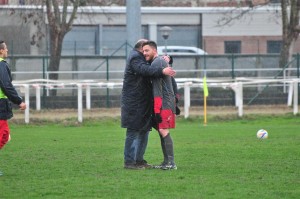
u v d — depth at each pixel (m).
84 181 42.69
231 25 172.75
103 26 167.75
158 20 175.75
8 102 45.19
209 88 118.38
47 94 115.06
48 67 120.25
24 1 136.12
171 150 47.44
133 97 46.88
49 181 42.91
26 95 99.31
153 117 47.62
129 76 46.81
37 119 101.38
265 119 105.88
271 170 46.69
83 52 166.00
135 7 110.44
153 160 52.91
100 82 109.12
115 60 121.19
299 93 118.50
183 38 178.38
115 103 114.69
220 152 57.44
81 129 91.69
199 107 115.69
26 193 38.91
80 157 55.31
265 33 183.88
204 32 179.50
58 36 131.38
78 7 148.50
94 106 114.50
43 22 136.38
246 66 126.25
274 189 39.56
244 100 119.12
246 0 156.38
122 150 60.75
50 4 132.25
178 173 45.53
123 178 43.66
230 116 106.00
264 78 121.19
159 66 45.34
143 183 41.62
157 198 37.00
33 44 134.62
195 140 69.50
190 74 124.62
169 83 46.75
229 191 38.94
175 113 48.12
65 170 47.72
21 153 58.72
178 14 177.25
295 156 54.19
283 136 73.12
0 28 147.00
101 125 100.19
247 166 48.62
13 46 145.50
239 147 61.31
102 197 37.53
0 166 50.03
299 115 107.94
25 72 116.31
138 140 48.00
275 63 127.69
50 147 64.00
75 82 106.44
